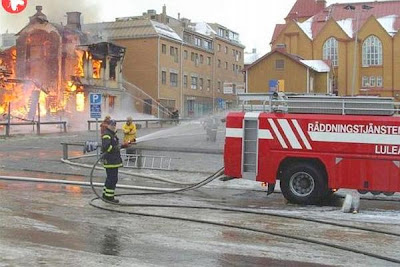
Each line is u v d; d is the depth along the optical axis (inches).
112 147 412.2
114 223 341.4
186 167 700.7
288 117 442.0
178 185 550.9
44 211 376.8
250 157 455.2
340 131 426.0
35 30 2071.9
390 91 2476.6
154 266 241.6
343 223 358.6
